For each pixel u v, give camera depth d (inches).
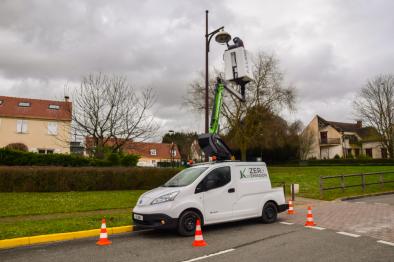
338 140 2327.8
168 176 721.6
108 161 767.7
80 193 609.6
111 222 373.4
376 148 2281.0
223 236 314.0
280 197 400.5
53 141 1489.9
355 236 300.0
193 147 2603.3
